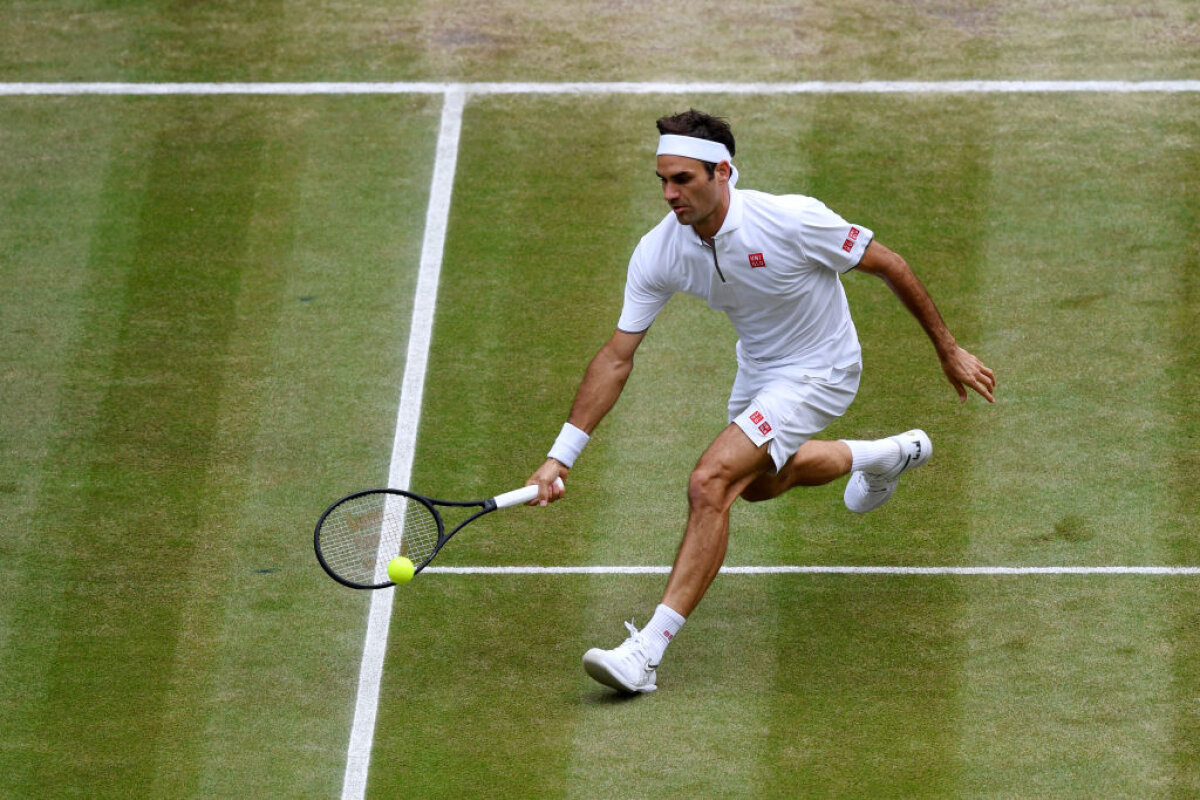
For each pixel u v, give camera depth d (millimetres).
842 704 24203
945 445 29812
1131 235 34750
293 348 32750
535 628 26141
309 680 25156
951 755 23109
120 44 41656
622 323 24172
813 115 38531
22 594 27016
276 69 40625
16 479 29625
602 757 23344
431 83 40000
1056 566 26938
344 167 37594
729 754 23281
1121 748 23109
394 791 22938
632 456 30000
